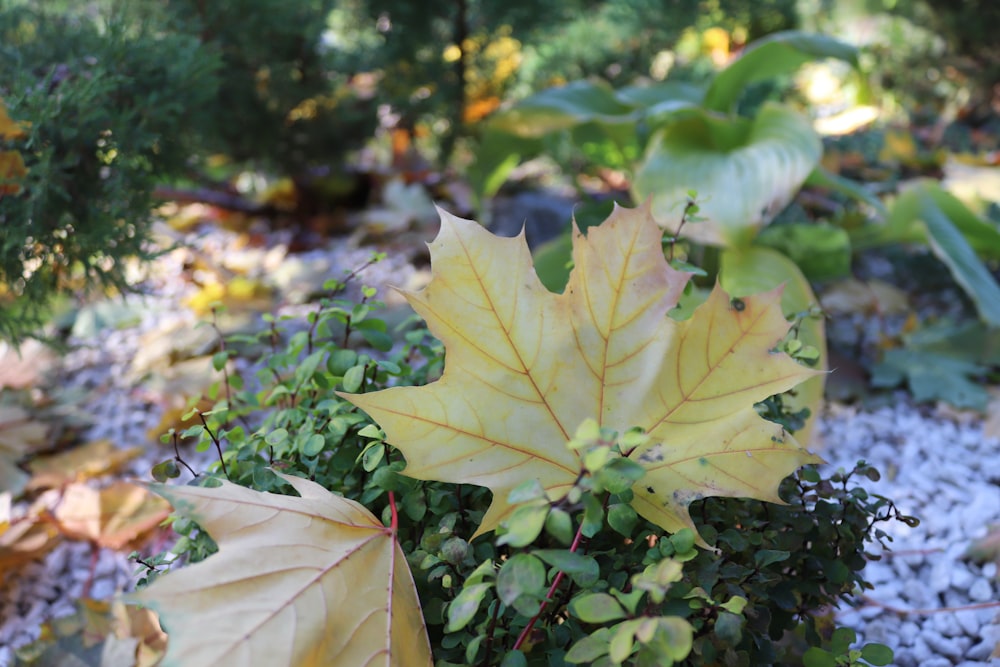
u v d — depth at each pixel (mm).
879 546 563
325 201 1229
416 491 369
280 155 1110
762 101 1096
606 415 358
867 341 857
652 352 352
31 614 549
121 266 665
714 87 891
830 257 824
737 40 1259
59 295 785
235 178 1246
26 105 588
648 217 343
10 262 623
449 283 344
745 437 349
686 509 347
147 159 721
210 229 1214
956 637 500
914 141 1283
